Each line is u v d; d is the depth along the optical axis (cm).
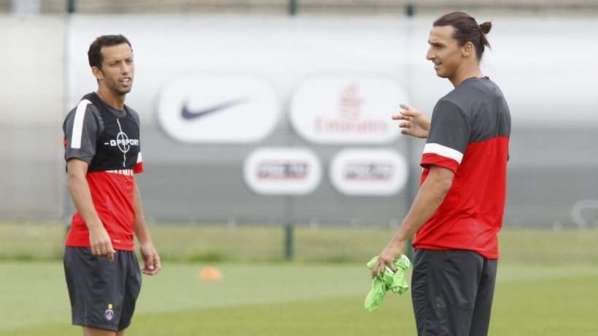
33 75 6569
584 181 6338
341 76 6462
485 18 6391
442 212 2556
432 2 8600
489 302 2641
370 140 6450
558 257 6938
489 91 2553
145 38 6500
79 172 2866
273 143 6500
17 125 6588
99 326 2925
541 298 5206
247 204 6519
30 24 6562
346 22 6456
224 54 6488
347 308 4928
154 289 5609
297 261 6844
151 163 6506
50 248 7156
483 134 2538
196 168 6512
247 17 6494
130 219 2988
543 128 6338
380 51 6444
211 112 6494
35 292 5478
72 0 6656
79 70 6544
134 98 6500
